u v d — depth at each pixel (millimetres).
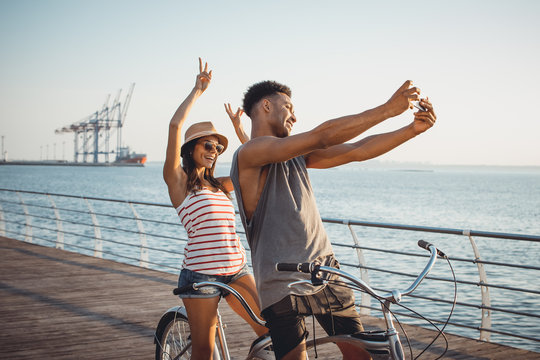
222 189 2916
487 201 60406
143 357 4293
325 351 4391
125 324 5215
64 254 9438
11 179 102375
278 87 2426
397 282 12320
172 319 3004
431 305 9906
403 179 193625
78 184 83062
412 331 4934
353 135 1926
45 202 43312
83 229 23359
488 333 4691
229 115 3279
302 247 2225
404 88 1835
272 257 2207
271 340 2416
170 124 2734
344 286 2199
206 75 2896
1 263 8547
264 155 2166
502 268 14820
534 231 29172
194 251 2777
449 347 4465
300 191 2289
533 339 4238
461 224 32969
